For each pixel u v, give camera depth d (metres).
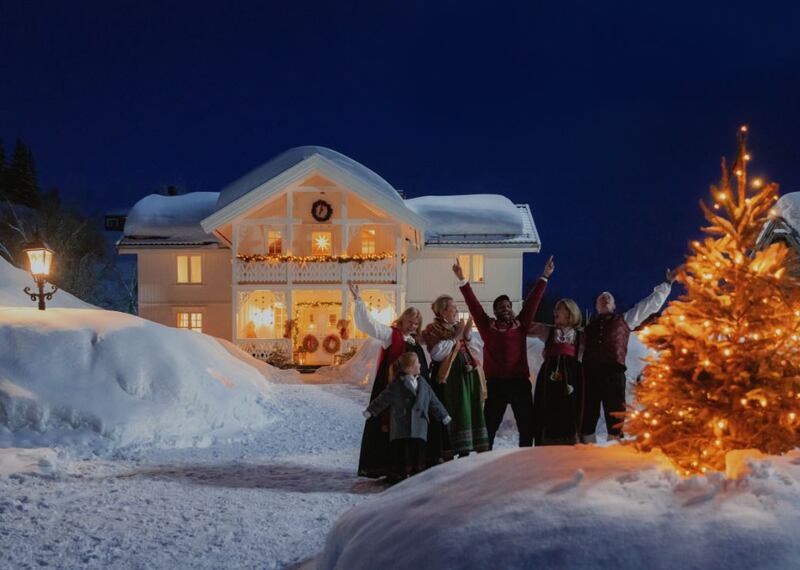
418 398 7.40
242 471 8.46
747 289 4.12
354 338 27.02
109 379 10.66
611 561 3.14
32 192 69.19
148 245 30.00
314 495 7.16
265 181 26.34
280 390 15.04
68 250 47.50
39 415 9.73
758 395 3.89
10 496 6.92
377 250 29.17
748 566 3.05
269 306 28.78
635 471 3.79
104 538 5.64
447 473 4.33
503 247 29.61
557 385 7.43
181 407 10.85
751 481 3.55
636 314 7.75
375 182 29.08
